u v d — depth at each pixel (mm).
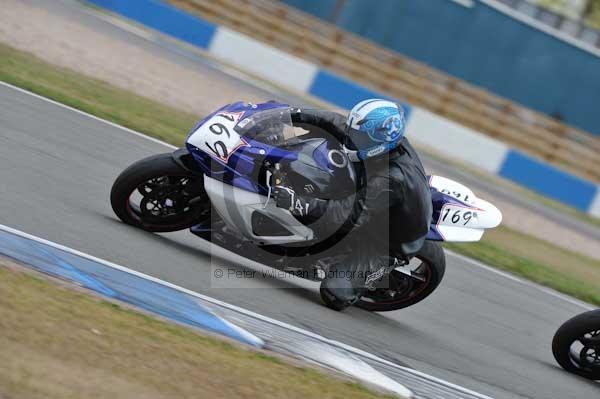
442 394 20812
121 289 19625
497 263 38906
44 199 24250
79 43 59562
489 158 82688
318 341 21344
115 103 44906
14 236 20406
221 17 95875
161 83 57500
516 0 103625
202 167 22969
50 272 19031
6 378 14281
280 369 18578
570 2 117062
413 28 98938
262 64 84562
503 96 97812
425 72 93125
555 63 96625
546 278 39688
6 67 43062
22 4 66500
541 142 91938
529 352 27375
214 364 17531
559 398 23734
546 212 69750
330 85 83500
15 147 28672
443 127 83375
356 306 26078
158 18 83250
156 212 24312
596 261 56375
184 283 21734
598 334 25906
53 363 15258
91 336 16672
